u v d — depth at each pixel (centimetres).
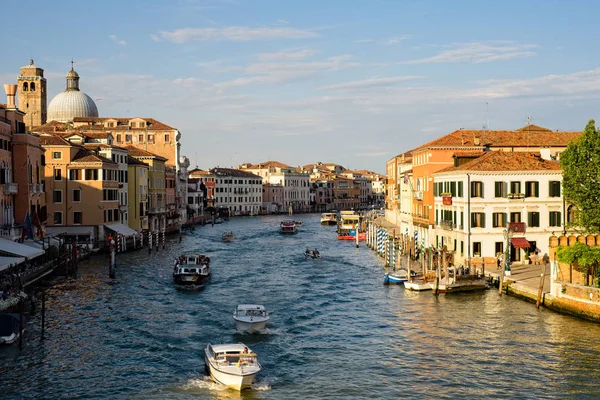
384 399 2758
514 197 5556
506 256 4959
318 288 5288
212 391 2853
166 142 12631
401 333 3756
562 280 4231
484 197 5553
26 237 5847
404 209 9100
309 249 8131
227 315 4247
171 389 2875
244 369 2898
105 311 4334
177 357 3328
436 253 5597
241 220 16875
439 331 3762
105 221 7831
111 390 2861
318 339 3669
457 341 3553
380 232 7812
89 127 12206
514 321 3922
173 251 8144
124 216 8844
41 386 2905
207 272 5781
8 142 6022
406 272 5712
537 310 4191
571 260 4072
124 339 3647
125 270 6194
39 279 5262
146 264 6669
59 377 3019
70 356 3325
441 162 7019
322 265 6812
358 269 6475
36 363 3209
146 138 12575
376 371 3105
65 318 4122
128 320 4088
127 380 2986
